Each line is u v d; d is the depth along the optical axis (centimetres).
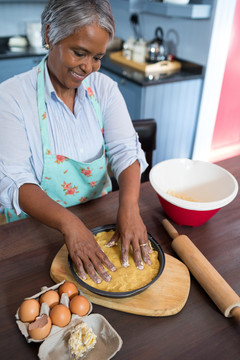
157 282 78
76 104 105
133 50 275
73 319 66
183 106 265
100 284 75
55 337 63
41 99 98
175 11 237
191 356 64
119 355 64
